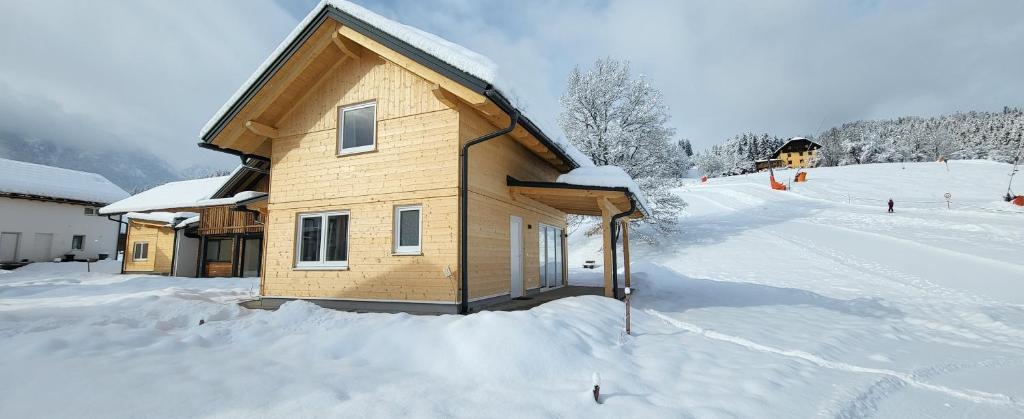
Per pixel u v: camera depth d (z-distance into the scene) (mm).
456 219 8312
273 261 9898
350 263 9117
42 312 7293
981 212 29109
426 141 8797
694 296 13758
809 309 11672
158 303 8258
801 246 24344
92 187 34719
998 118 115812
